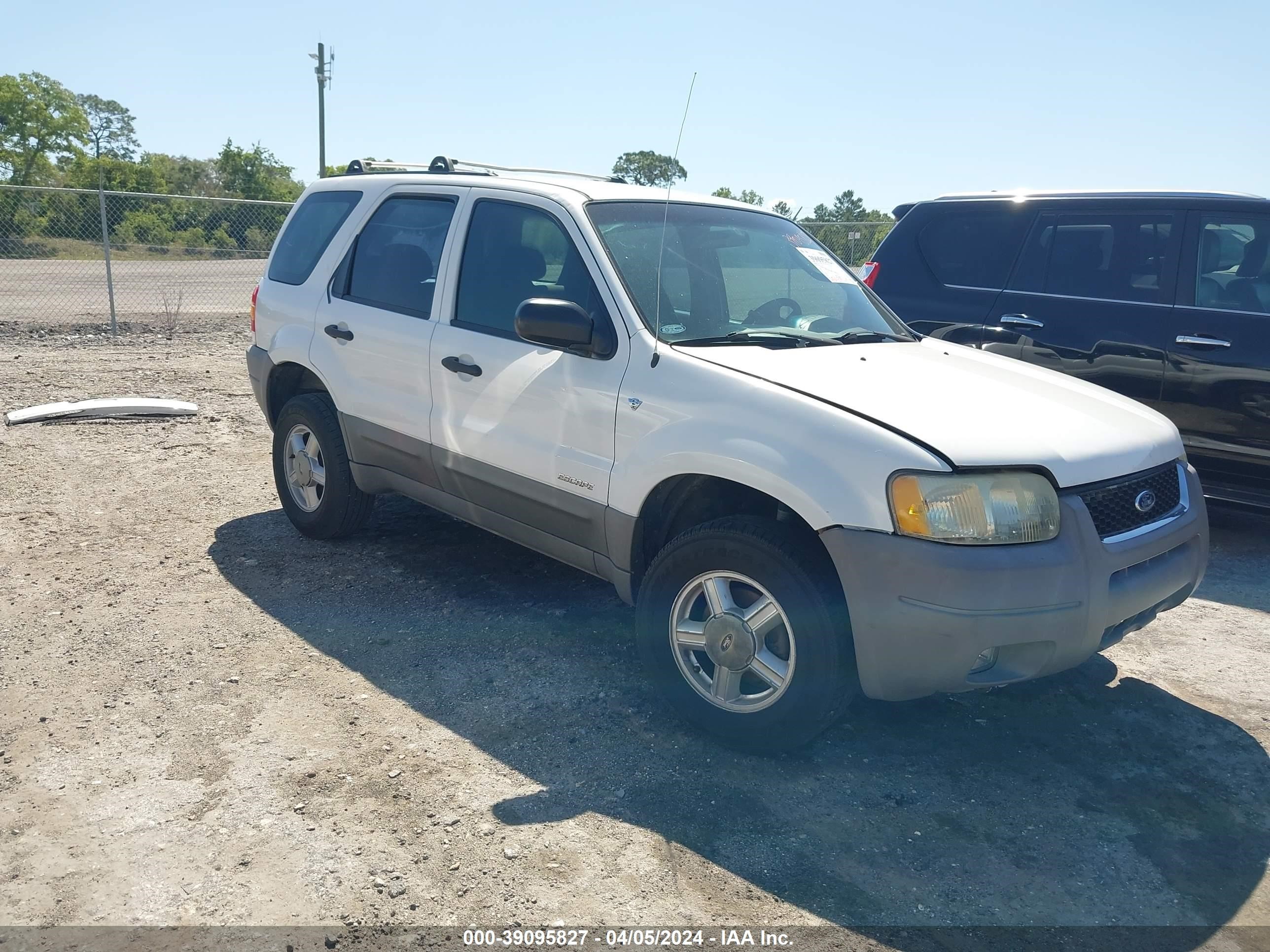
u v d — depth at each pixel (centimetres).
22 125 6575
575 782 321
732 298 401
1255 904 274
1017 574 293
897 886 276
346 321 486
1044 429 323
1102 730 366
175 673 388
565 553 396
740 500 364
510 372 399
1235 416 546
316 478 527
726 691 338
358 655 408
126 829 291
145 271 2364
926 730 362
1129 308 580
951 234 657
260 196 6419
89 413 816
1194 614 480
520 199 419
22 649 405
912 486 294
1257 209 551
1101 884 280
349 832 292
